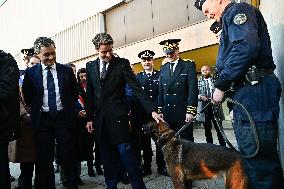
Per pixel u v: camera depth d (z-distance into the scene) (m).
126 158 2.89
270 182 1.82
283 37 2.28
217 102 1.95
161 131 2.62
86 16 13.95
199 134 8.33
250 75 1.86
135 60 12.03
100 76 3.01
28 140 3.27
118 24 13.12
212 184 3.46
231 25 1.82
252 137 1.84
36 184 3.31
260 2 3.74
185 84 3.65
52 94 3.05
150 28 11.95
